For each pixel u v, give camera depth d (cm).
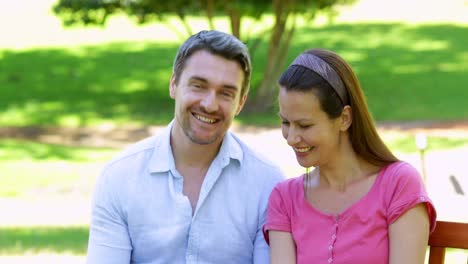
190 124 313
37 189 1153
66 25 1833
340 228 288
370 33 2833
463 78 2230
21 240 725
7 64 2541
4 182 1202
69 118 1936
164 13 1841
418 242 281
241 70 315
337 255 286
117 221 320
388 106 1978
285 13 1847
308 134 285
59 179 1234
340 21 3052
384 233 285
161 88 2255
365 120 290
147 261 321
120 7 1805
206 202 317
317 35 2825
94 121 1903
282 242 301
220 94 313
